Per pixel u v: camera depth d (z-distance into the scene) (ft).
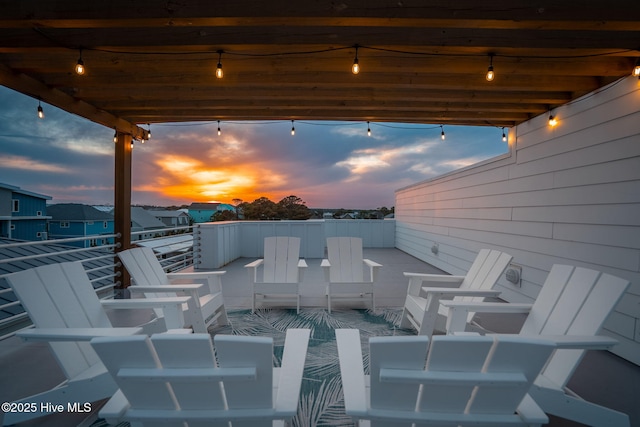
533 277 12.62
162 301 7.64
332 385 7.25
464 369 3.56
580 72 9.18
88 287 7.34
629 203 8.78
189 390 3.73
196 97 11.90
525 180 13.15
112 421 3.80
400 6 6.85
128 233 15.40
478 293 8.59
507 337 3.54
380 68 9.54
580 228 10.43
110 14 6.93
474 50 8.55
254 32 8.34
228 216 35.78
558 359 5.72
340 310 12.57
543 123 12.23
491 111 12.90
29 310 5.80
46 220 36.27
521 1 6.84
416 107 12.72
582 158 10.43
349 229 33.14
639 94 8.60
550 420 6.03
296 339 5.30
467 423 3.70
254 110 14.07
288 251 13.80
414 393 3.69
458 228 18.80
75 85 10.74
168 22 7.11
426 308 8.89
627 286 5.41
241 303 13.43
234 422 3.85
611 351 9.09
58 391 5.66
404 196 30.04
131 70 10.01
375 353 3.55
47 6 6.93
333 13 6.85
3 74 9.50
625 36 8.25
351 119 14.34
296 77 10.50
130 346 3.53
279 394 4.05
